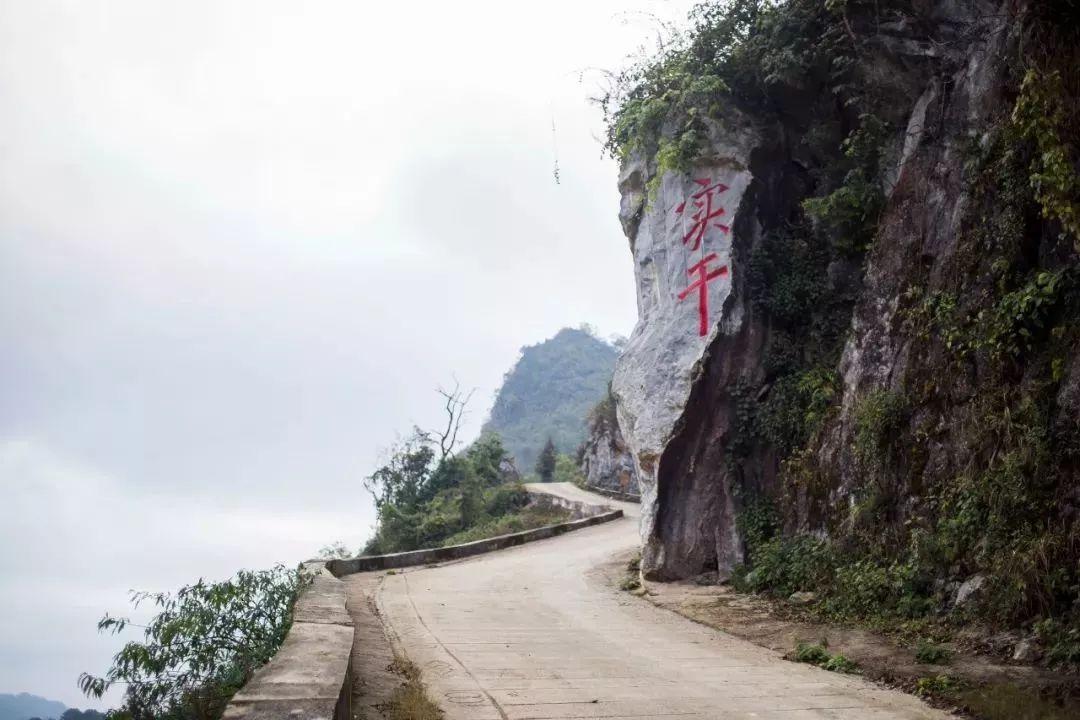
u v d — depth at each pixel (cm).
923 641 915
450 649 921
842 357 1369
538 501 4175
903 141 1377
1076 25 957
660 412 1544
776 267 1553
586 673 821
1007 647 840
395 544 3712
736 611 1216
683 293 1597
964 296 1105
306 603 862
